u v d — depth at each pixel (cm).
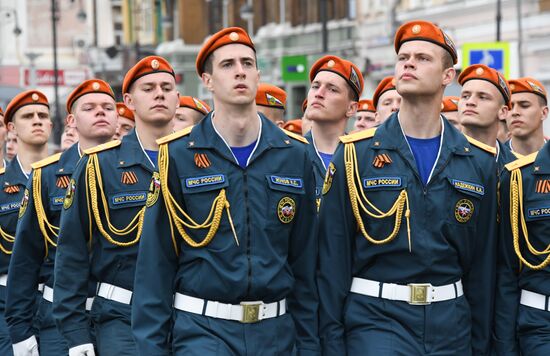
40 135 1394
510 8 4031
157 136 1155
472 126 1225
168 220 948
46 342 1213
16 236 1220
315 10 5328
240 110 945
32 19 8750
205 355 919
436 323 968
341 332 981
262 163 951
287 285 950
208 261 934
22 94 1401
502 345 1039
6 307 1216
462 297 993
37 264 1222
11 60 8575
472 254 1001
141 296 945
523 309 1045
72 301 1095
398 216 966
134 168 1129
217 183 940
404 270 970
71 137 1563
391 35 4650
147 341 934
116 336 1099
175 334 942
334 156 998
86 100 1276
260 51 5797
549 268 1034
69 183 1147
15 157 1400
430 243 967
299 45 5475
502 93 1220
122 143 1145
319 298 983
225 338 930
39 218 1214
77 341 1087
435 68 973
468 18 4253
